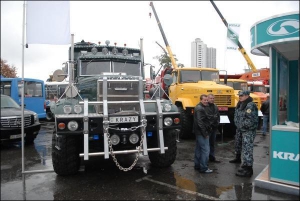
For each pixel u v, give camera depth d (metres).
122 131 4.43
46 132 10.63
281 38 3.90
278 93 4.52
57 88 15.94
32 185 4.35
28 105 12.70
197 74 9.62
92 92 5.37
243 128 4.85
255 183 4.27
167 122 4.64
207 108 5.65
